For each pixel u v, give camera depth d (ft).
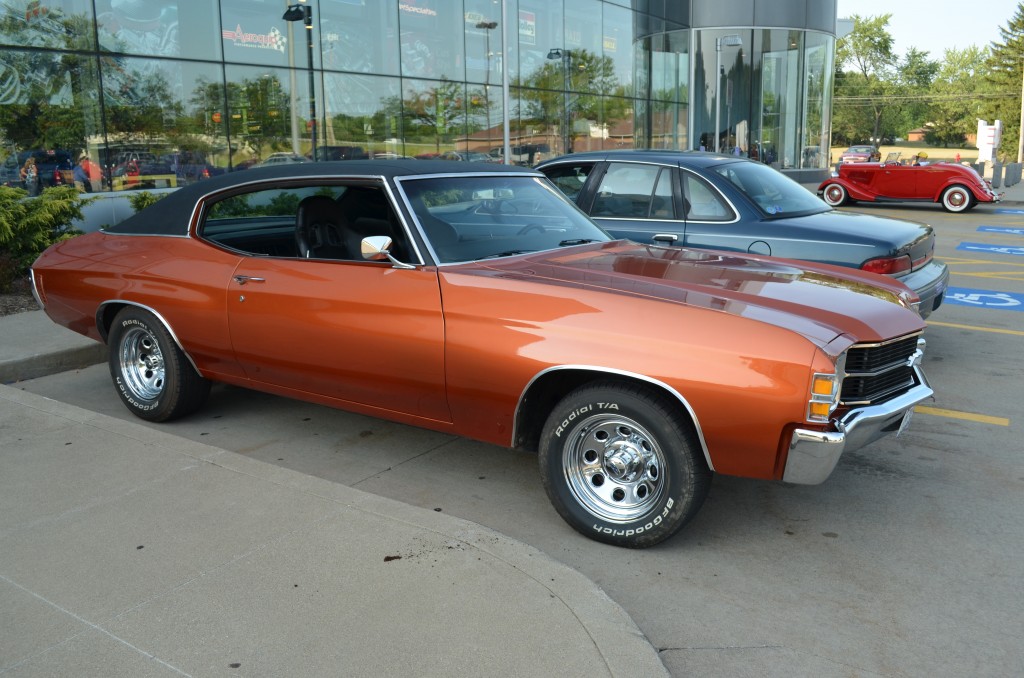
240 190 16.08
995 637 10.02
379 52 56.08
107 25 41.65
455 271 13.15
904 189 71.92
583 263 13.89
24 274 31.09
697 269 13.69
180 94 45.14
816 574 11.53
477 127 65.05
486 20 64.54
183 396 16.92
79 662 8.63
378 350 13.62
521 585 10.00
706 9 96.17
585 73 77.46
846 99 378.53
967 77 378.12
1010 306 30.89
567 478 12.38
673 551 12.17
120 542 11.12
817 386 10.57
